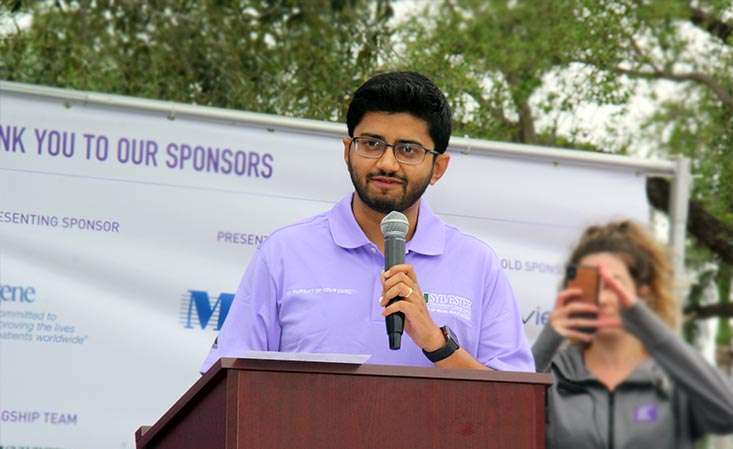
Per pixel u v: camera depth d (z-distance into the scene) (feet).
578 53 70.69
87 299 38.52
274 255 27.99
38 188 38.45
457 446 22.31
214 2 63.41
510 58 70.64
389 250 26.03
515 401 22.67
